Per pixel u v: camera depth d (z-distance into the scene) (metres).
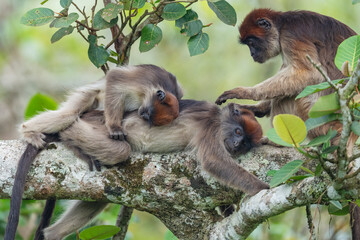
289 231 14.26
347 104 7.15
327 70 11.66
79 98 11.18
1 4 25.66
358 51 7.64
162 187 9.95
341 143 7.38
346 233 13.91
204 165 10.08
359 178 7.80
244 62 20.89
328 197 8.14
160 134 10.66
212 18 20.88
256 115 12.70
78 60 25.80
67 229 11.28
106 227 9.36
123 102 11.02
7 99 24.77
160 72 11.62
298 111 11.71
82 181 9.80
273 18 12.78
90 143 10.05
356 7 20.28
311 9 20.44
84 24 11.10
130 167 10.03
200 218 10.12
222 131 10.62
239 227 9.45
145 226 19.38
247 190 9.75
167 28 21.28
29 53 25.27
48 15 10.30
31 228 13.72
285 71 11.82
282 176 7.95
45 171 9.74
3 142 10.14
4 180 9.69
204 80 20.88
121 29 11.11
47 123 10.27
